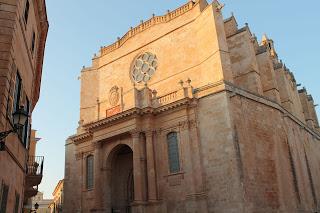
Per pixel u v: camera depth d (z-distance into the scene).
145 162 31.61
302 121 45.34
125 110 32.75
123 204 35.44
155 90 35.59
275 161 30.78
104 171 35.16
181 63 36.97
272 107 33.56
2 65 14.79
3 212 15.69
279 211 28.62
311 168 39.75
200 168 28.67
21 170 20.41
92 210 34.16
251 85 34.81
